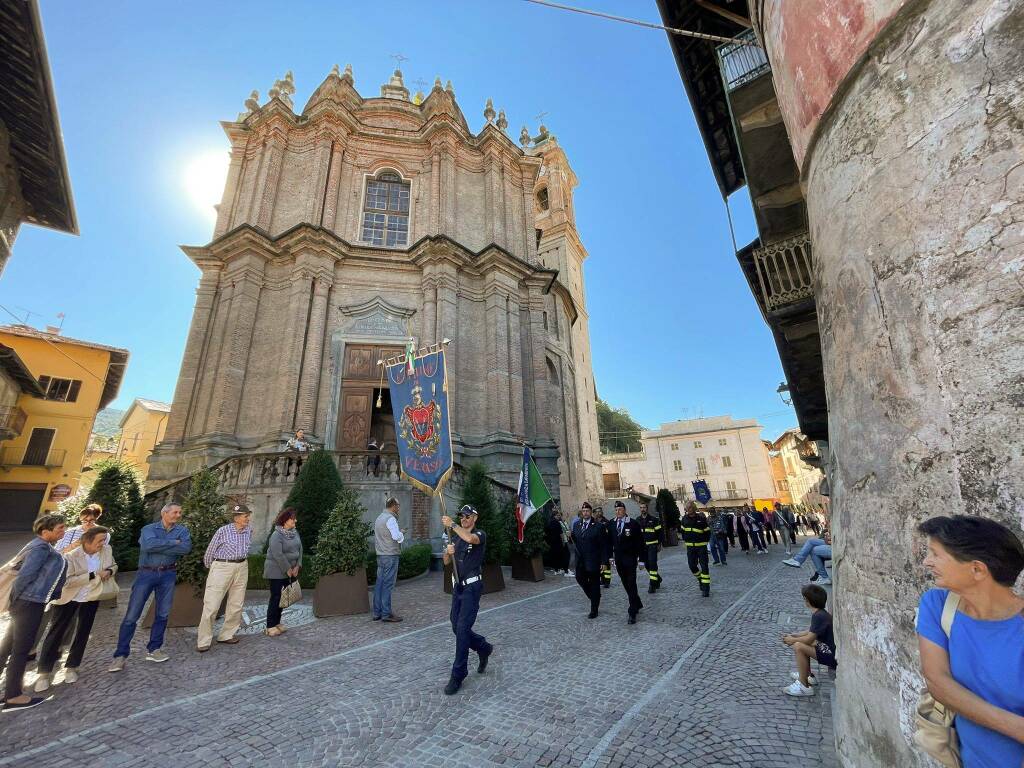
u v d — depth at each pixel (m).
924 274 2.52
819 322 3.54
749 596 8.17
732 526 19.47
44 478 25.33
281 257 16.47
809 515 35.22
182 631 6.21
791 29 3.94
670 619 6.55
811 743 3.05
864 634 2.56
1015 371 2.05
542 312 19.14
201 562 6.59
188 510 6.84
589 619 6.64
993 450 2.07
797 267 7.01
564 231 33.88
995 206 2.26
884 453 2.62
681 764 2.87
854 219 3.06
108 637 6.02
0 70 8.12
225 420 13.95
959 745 1.43
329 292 16.36
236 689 4.25
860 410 2.85
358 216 18.25
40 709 3.87
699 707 3.66
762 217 7.49
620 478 53.31
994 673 1.34
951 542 1.47
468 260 17.64
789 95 4.07
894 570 2.41
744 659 4.76
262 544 10.26
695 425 53.41
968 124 2.44
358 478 11.36
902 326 2.61
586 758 2.98
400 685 4.27
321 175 17.58
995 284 2.20
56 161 9.64
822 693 3.82
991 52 2.41
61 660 5.07
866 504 2.71
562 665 4.71
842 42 3.32
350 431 14.93
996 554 1.40
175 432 14.12
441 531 11.44
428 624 6.50
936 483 2.29
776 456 59.78
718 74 8.28
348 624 6.59
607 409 65.31
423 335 16.48
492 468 14.77
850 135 3.20
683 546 20.36
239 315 15.09
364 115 20.28
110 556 5.05
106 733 3.45
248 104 19.86
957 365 2.29
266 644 5.66
